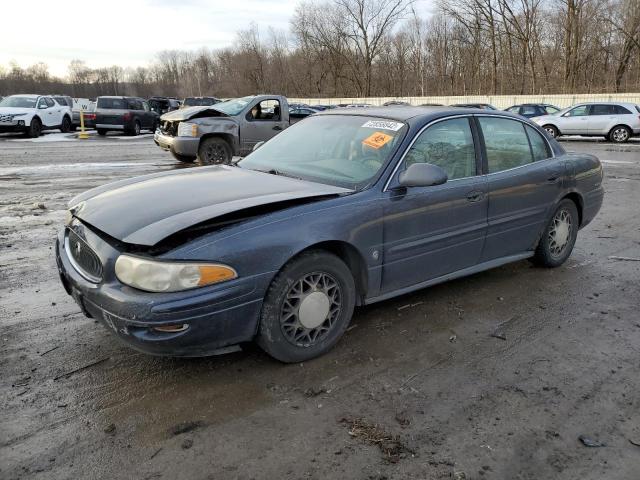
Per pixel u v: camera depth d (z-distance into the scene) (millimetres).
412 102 43812
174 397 2900
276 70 65750
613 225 7039
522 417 2775
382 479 2326
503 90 47844
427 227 3729
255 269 2893
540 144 4816
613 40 41594
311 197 3250
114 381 3045
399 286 3727
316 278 3213
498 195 4215
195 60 88375
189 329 2736
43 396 2889
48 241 5785
